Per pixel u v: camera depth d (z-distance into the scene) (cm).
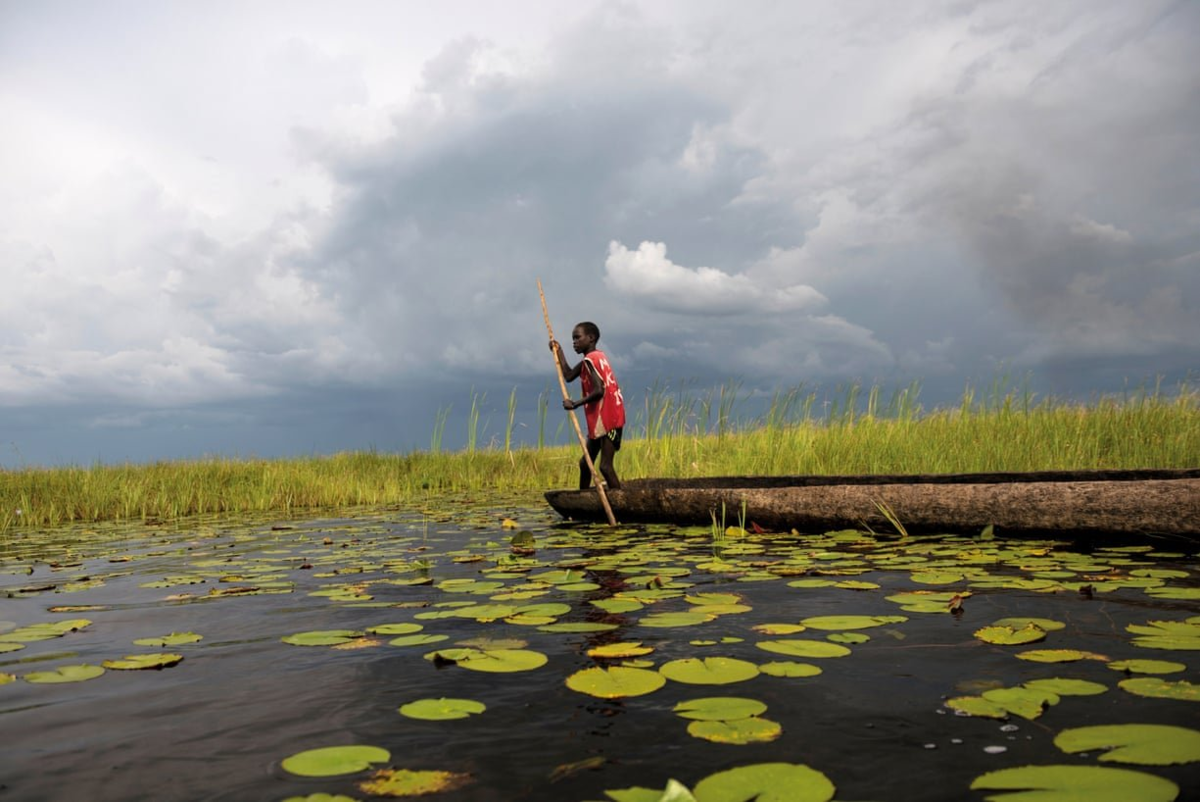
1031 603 281
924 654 218
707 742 156
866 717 169
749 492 531
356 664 224
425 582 363
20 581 413
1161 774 133
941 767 142
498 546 497
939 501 462
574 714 175
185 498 936
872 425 947
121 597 353
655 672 203
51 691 204
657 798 129
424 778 142
